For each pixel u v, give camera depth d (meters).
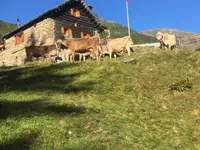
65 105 14.83
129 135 12.56
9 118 13.16
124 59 21.70
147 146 12.08
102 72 19.75
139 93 17.31
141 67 20.80
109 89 17.66
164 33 25.77
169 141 12.72
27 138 11.74
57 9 39.16
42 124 12.66
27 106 14.66
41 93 16.89
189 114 15.23
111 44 23.62
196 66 20.61
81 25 42.75
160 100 16.67
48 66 21.98
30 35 41.44
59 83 18.48
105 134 12.32
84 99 16.12
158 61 21.64
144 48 30.22
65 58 25.61
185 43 30.02
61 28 39.75
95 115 13.91
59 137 11.94
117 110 14.92
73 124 12.88
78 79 19.00
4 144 11.39
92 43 22.33
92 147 11.45
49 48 28.45
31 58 28.70
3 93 17.17
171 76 19.31
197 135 13.45
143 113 14.99
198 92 17.22
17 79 20.06
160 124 14.09
